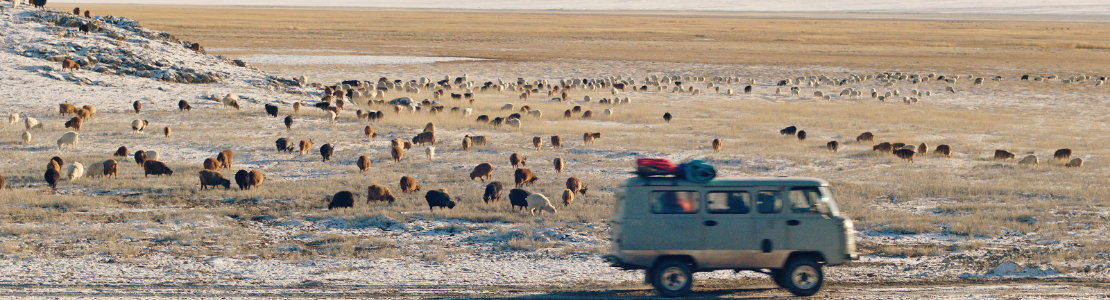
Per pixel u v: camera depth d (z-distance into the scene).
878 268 51.81
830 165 101.56
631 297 44.03
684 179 43.91
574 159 105.44
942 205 75.38
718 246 43.19
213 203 74.19
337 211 70.12
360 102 178.12
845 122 157.38
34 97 149.75
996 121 162.38
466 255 55.50
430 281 48.16
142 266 50.66
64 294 43.72
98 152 104.31
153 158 94.69
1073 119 170.12
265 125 134.62
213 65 197.00
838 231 43.47
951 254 56.00
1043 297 43.94
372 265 52.06
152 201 74.25
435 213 69.00
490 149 113.56
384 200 74.25
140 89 167.50
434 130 133.62
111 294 43.94
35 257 52.38
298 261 52.84
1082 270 50.94
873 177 92.38
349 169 94.56
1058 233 62.47
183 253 54.72
